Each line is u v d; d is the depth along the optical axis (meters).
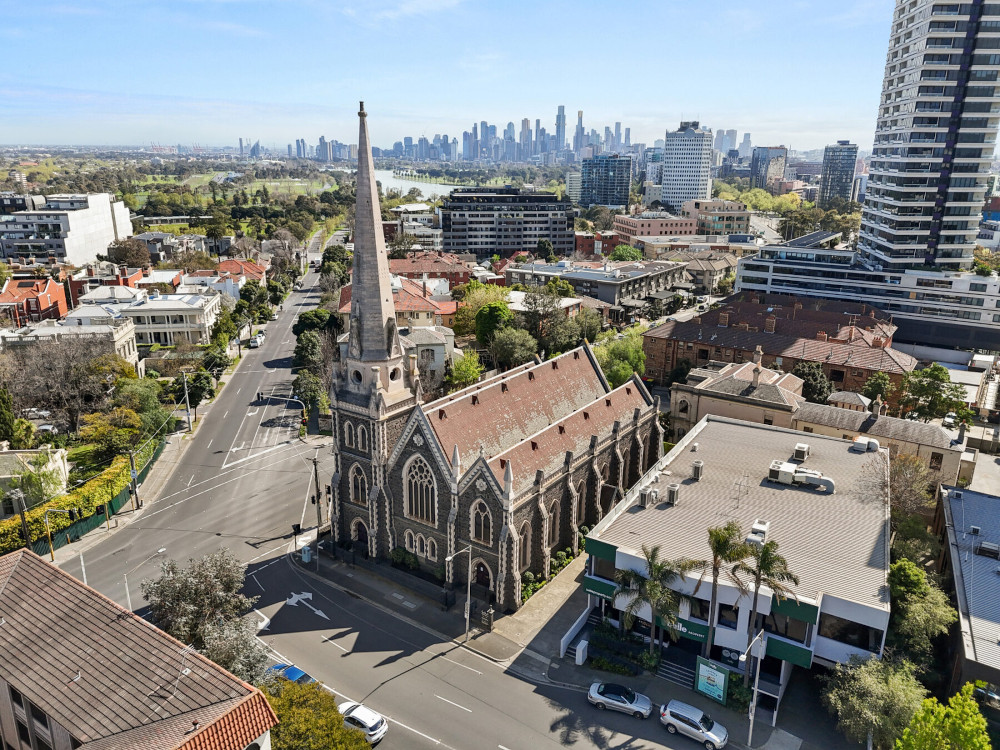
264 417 130.38
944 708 43.84
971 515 72.31
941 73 162.62
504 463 71.25
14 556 55.31
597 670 63.62
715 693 58.75
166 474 105.62
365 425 77.12
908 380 114.94
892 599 60.28
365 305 74.50
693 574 60.06
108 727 41.31
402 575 77.25
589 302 196.88
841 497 73.06
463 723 57.06
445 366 139.38
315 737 43.91
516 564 70.38
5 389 103.38
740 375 111.81
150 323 167.00
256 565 80.88
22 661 47.00
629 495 74.25
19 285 183.88
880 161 185.88
